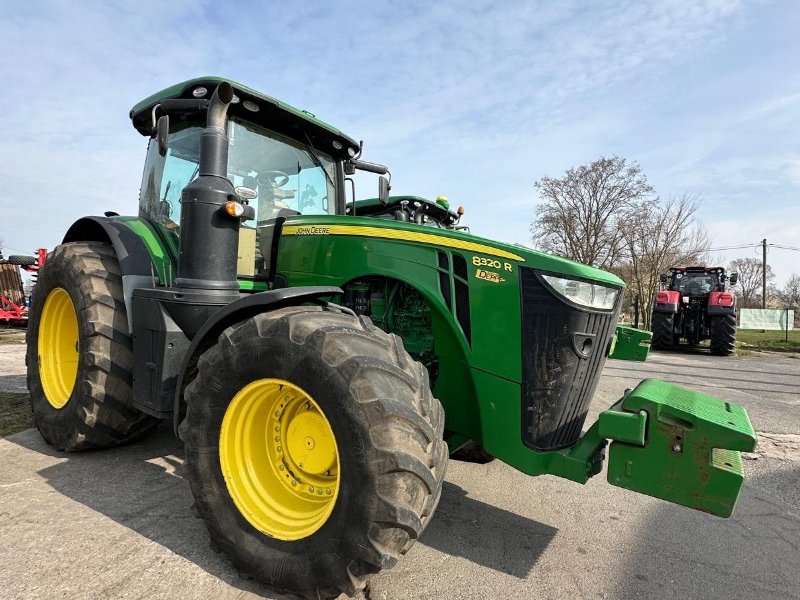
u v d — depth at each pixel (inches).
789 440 167.0
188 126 121.4
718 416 70.7
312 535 68.8
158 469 115.3
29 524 87.3
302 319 73.4
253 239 110.5
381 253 96.3
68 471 112.5
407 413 65.2
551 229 1131.9
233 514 75.4
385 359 69.7
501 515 103.1
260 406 79.0
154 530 87.0
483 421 85.9
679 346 550.3
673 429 70.0
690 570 84.5
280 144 124.9
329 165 138.6
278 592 70.7
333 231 102.7
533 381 82.5
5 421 149.9
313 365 68.6
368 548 63.1
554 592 76.0
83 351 114.9
